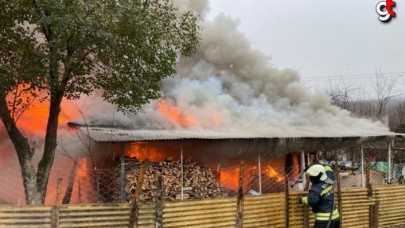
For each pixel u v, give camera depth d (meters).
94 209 6.36
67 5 7.05
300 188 13.83
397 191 10.16
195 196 11.37
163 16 8.60
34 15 7.17
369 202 9.45
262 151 12.67
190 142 11.62
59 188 6.26
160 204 6.70
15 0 7.01
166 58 8.62
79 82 8.41
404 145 21.58
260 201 7.84
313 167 7.56
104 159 11.30
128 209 6.56
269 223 7.95
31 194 7.84
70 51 7.60
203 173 11.88
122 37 7.78
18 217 6.02
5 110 7.80
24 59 7.57
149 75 8.72
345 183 15.17
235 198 7.59
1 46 7.57
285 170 14.23
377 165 19.80
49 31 7.55
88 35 7.28
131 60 8.23
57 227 6.11
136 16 7.60
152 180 10.80
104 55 8.02
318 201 7.49
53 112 8.31
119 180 10.60
